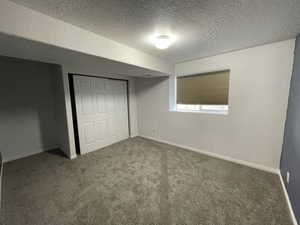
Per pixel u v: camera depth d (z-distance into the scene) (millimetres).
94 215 1426
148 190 1798
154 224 1323
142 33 1674
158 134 3756
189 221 1349
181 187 1847
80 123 2898
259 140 2223
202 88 2875
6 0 1082
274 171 2137
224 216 1397
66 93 2578
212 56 2566
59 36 1388
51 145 3258
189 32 1647
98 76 3152
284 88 1941
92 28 1552
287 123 1867
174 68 3176
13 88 2691
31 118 2934
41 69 3004
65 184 1935
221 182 1938
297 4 1124
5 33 1096
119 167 2396
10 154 2688
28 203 1589
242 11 1231
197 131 2979
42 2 1112
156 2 1109
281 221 1334
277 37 1788
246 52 2197
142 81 3908
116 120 3674
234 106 2406
